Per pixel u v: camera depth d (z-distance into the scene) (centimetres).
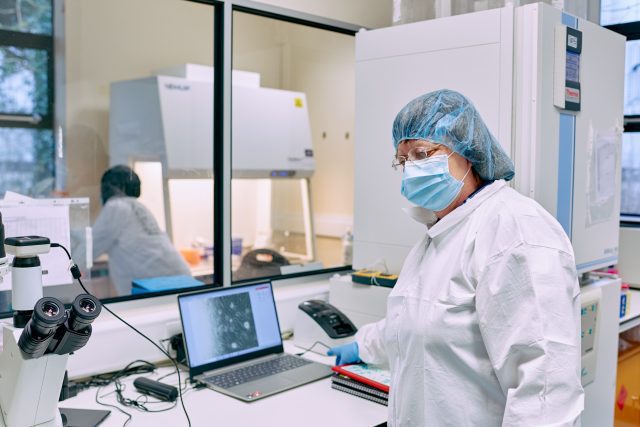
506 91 174
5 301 181
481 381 127
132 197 338
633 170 309
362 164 216
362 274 214
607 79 199
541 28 168
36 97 329
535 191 170
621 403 254
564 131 180
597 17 284
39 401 132
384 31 205
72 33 340
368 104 212
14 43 318
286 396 170
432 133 137
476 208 135
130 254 336
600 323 196
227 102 228
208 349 188
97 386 177
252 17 399
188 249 361
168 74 368
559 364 112
